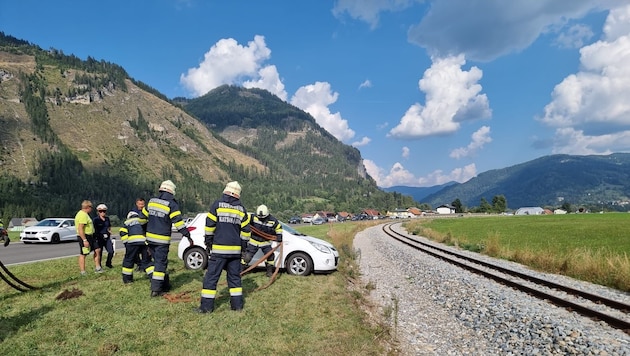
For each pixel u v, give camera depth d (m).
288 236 12.18
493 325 8.09
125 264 9.45
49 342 5.65
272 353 5.63
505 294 10.59
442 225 59.19
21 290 8.49
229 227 7.29
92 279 10.07
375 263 18.44
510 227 47.78
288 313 7.50
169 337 5.96
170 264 13.03
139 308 7.33
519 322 8.06
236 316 7.07
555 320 7.91
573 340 6.89
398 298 10.80
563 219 65.88
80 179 198.38
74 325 6.34
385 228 55.00
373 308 9.43
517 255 18.81
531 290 10.70
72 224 27.05
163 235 8.27
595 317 8.27
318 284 10.43
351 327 7.02
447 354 6.69
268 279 10.75
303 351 5.79
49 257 16.48
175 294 8.42
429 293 11.51
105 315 6.88
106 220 12.02
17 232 39.41
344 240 23.77
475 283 12.19
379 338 6.93
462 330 8.02
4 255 17.45
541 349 6.73
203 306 7.19
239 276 7.53
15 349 5.36
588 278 13.62
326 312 7.75
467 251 24.00
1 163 190.38
